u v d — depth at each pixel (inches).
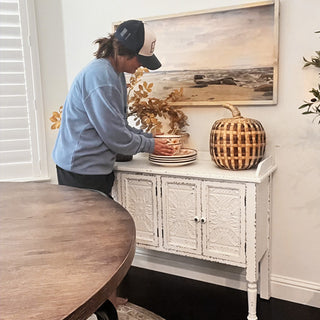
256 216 73.1
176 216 81.0
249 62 82.6
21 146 107.9
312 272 84.9
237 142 75.2
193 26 87.4
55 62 108.3
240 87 84.4
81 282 30.5
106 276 31.5
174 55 91.0
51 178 112.0
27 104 106.6
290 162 83.0
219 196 75.4
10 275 31.8
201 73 88.4
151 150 81.7
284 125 82.2
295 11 77.3
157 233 84.3
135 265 106.3
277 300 88.1
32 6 103.5
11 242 38.8
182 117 91.4
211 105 88.4
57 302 27.6
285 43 79.2
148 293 91.3
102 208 49.9
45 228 42.7
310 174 81.6
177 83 91.8
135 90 98.2
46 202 53.1
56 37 107.3
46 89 108.3
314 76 77.6
